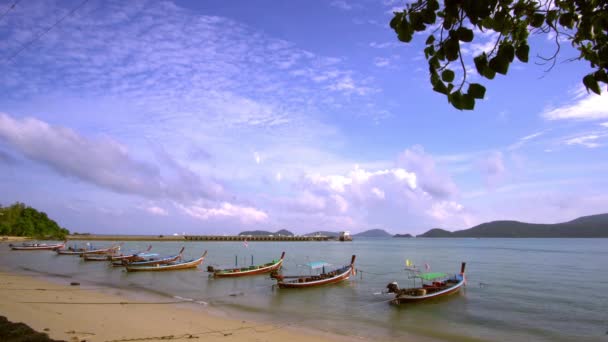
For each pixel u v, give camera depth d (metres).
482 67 3.44
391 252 123.12
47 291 35.25
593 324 28.17
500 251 127.88
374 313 31.00
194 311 29.92
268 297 37.94
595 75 3.66
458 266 73.06
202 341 20.28
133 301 32.94
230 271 51.91
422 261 85.12
